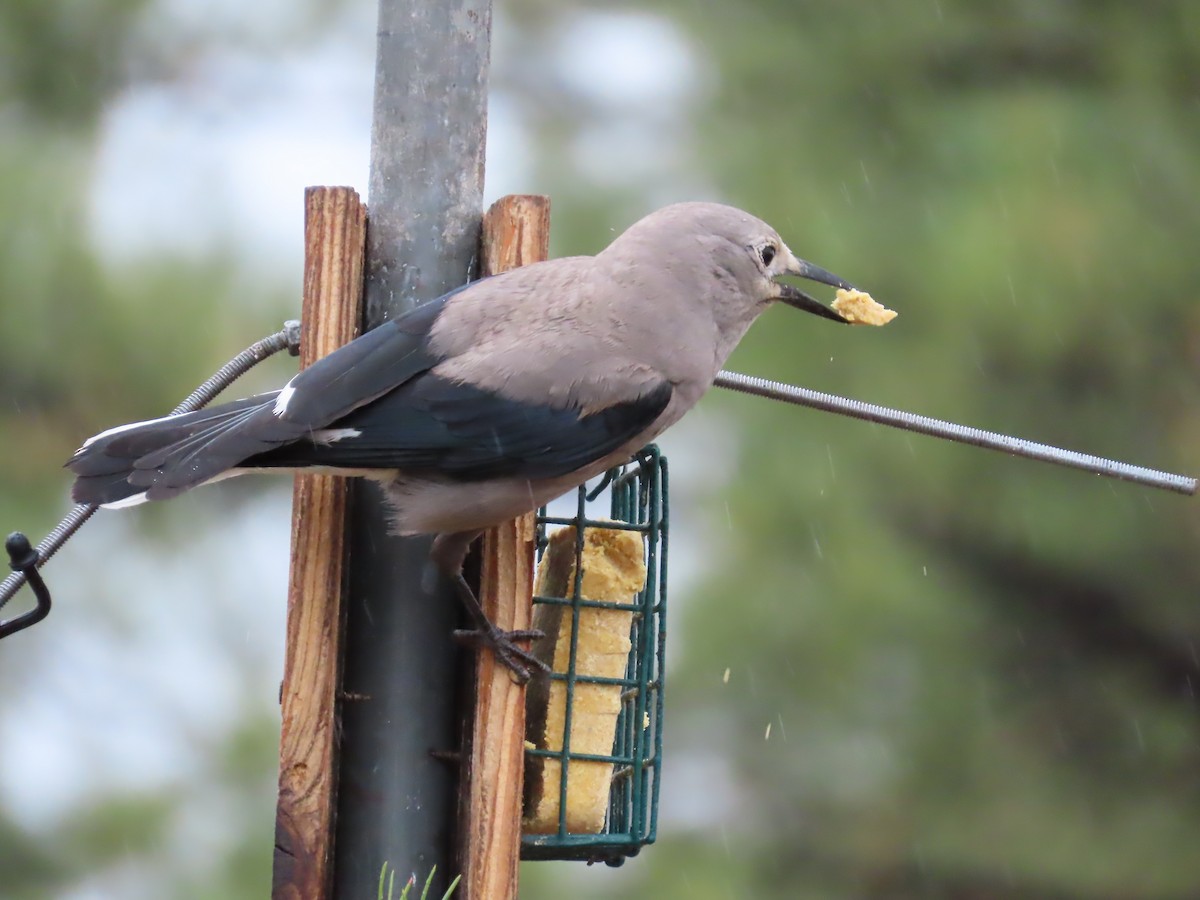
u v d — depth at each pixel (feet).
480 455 25.61
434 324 26.32
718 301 28.27
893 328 44.32
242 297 41.22
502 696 25.29
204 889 39.93
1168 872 46.11
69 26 44.86
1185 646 47.19
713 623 44.96
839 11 49.06
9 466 41.04
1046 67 48.70
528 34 50.49
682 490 46.11
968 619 46.68
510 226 27.09
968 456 44.57
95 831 40.50
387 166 27.12
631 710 30.07
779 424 44.86
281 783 24.82
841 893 46.52
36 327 40.11
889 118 47.42
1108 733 47.37
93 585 41.50
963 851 46.03
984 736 46.60
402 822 25.94
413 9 27.20
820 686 45.39
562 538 28.73
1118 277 44.06
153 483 24.57
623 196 45.96
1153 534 45.19
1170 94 47.34
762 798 46.91
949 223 44.55
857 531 44.80
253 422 25.05
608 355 26.76
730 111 48.06
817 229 44.50
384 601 26.25
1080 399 45.11
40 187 41.11
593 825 28.09
